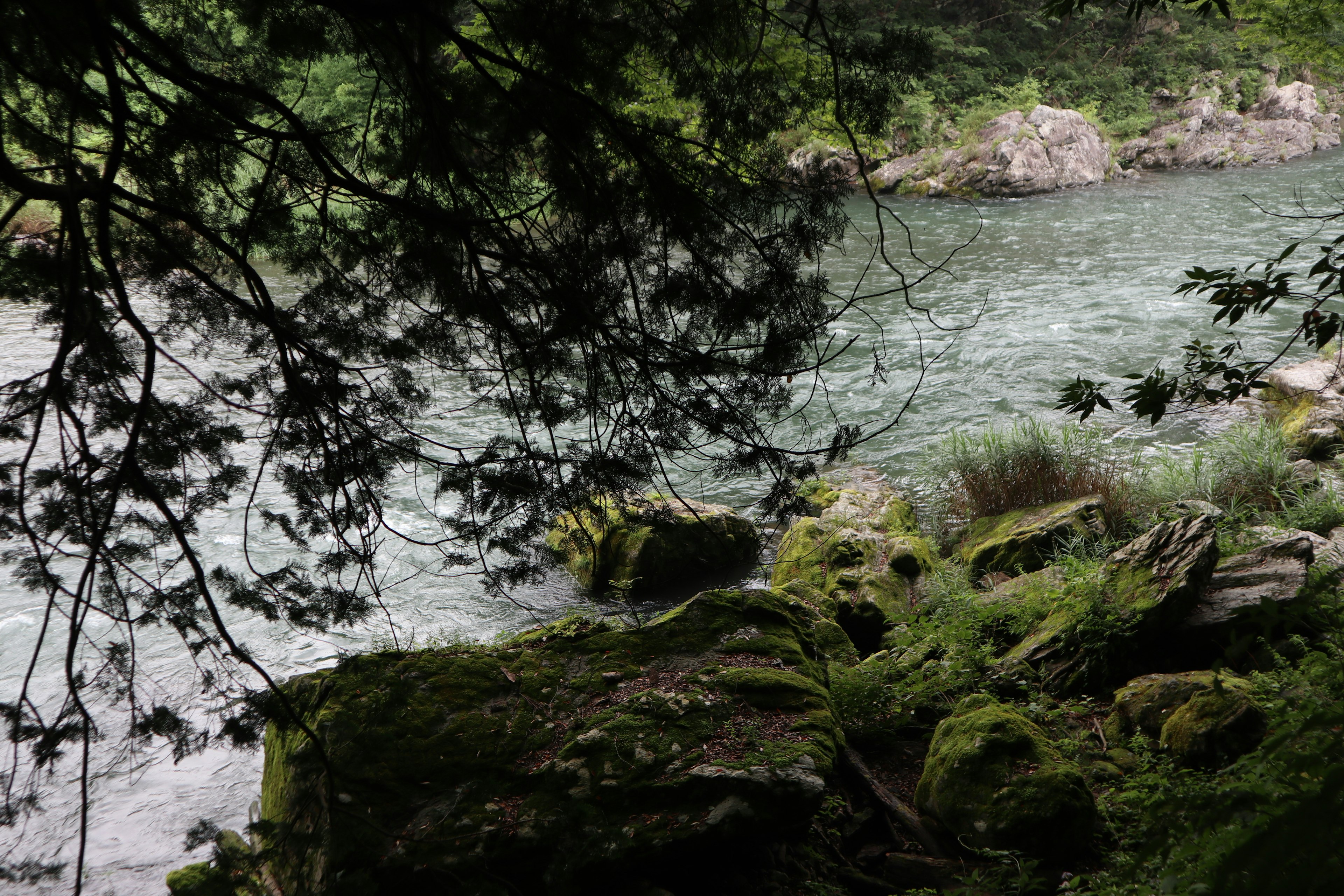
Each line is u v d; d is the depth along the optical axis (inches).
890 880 179.0
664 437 163.0
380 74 165.3
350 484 174.1
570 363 166.7
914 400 540.4
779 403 163.6
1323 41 421.1
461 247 158.6
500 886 161.8
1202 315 688.4
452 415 490.9
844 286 828.6
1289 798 69.3
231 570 343.3
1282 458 371.9
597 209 155.1
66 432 153.3
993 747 186.9
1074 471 387.2
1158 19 1744.6
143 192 163.5
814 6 145.5
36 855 217.0
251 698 153.1
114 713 267.0
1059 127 1423.5
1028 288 801.6
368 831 165.5
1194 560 235.0
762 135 155.3
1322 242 913.5
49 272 149.2
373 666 203.5
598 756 181.2
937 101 1502.2
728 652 213.2
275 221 168.4
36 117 163.5
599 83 153.0
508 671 205.8
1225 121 1627.7
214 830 148.2
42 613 319.0
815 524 368.2
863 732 221.8
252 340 171.5
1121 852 164.6
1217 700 190.1
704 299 157.4
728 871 176.4
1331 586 100.2
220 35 173.8
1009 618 270.1
